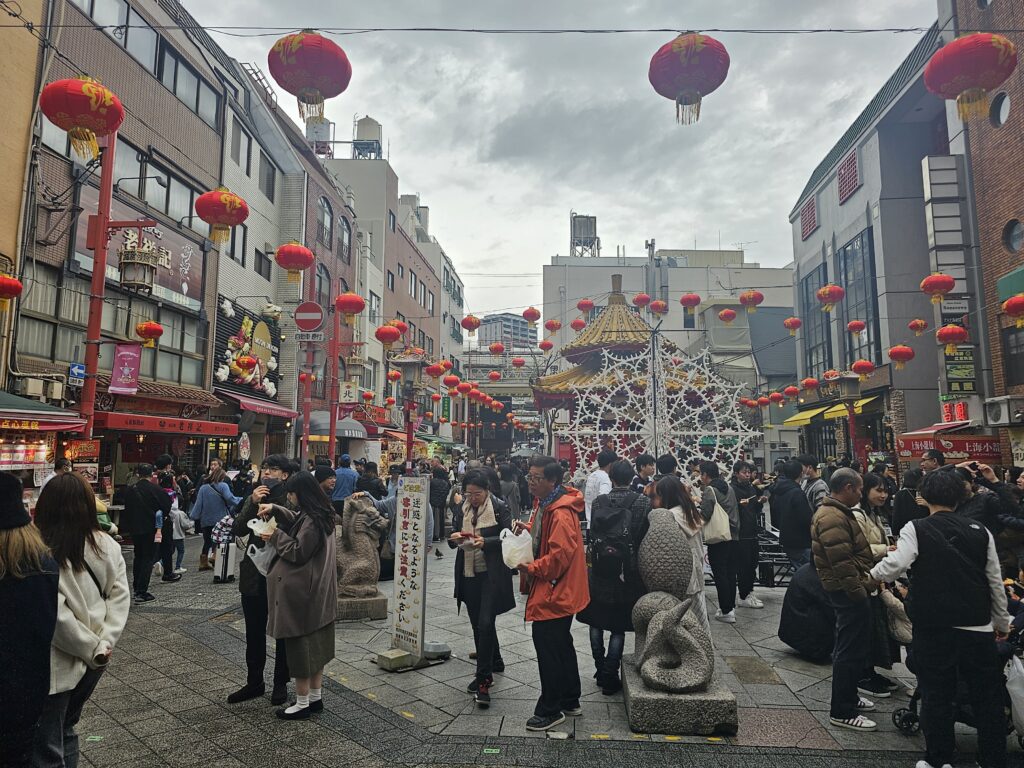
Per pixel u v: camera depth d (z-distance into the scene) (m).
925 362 17.95
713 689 4.04
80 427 8.27
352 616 6.66
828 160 22.66
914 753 3.63
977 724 3.37
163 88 13.70
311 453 20.77
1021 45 13.10
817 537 4.14
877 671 5.12
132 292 12.50
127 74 12.51
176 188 14.24
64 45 10.80
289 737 3.81
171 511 8.95
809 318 24.70
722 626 6.38
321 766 3.45
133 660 5.33
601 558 4.54
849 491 4.32
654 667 4.02
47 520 2.70
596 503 4.75
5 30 9.49
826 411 21.72
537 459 4.46
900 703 4.45
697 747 3.69
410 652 5.13
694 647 4.04
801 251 25.53
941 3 15.66
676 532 4.37
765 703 4.38
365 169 29.59
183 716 4.13
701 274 39.56
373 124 34.19
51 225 10.38
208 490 8.89
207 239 15.16
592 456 8.80
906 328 18.17
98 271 8.63
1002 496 6.18
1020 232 13.43
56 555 2.64
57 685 2.58
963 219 14.91
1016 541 5.39
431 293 38.06
